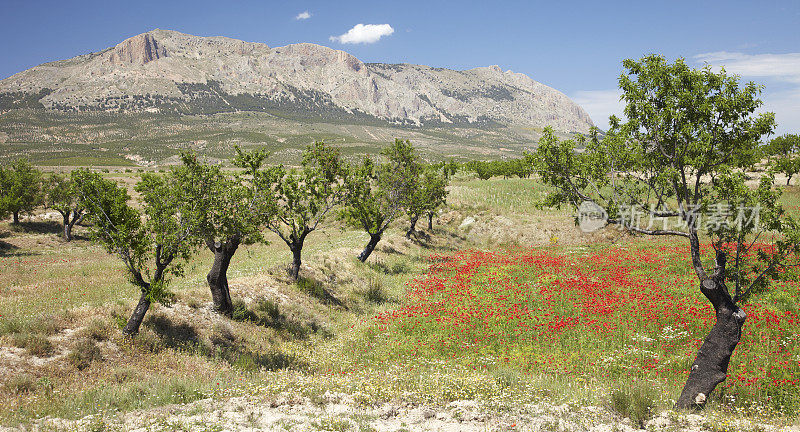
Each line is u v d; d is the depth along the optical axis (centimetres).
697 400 996
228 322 1708
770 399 1059
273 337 1734
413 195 3531
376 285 2544
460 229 4966
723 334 1005
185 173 1525
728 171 1008
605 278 2498
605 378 1237
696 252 1069
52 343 1210
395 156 3509
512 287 2381
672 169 1080
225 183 1655
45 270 2653
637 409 930
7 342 1163
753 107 1020
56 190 5353
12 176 5100
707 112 1029
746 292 1042
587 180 1227
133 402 932
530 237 4512
